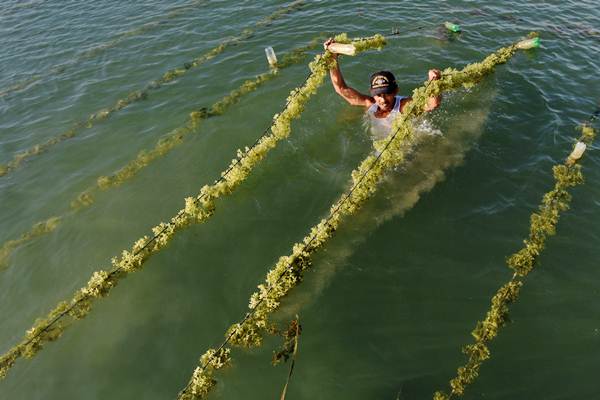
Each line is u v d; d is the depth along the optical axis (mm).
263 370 4504
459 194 6008
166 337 4898
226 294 5258
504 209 5820
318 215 5992
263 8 11875
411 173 6207
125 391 4488
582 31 9883
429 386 4258
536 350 4445
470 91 7848
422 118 7090
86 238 6160
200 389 4352
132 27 11719
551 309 4762
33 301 5465
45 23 12648
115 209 6562
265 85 8805
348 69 8945
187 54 10219
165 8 12570
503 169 6355
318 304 4980
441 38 9828
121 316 5145
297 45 10078
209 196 6324
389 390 4250
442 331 4676
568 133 6980
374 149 6805
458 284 5070
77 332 5023
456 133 6883
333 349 4609
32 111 9008
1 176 7465
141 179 7035
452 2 11367
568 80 8281
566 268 5137
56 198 6910
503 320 4668
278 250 5672
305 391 4320
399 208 5828
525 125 7145
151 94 9023
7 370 4758
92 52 10758
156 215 6398
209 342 4820
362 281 5152
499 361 4375
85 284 5562
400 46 9609
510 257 5289
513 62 8766
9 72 10422
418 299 4961
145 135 7949
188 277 5480
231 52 10062
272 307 4926
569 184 6059
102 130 8234
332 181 6410
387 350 4559
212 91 8867
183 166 7184
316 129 7402
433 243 5477
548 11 10844
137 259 5609
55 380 4637
